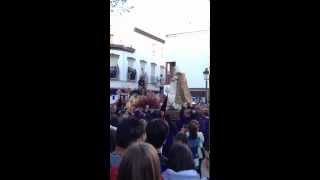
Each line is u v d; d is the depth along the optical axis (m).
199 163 1.50
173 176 1.52
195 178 1.49
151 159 1.59
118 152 1.66
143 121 1.60
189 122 1.53
